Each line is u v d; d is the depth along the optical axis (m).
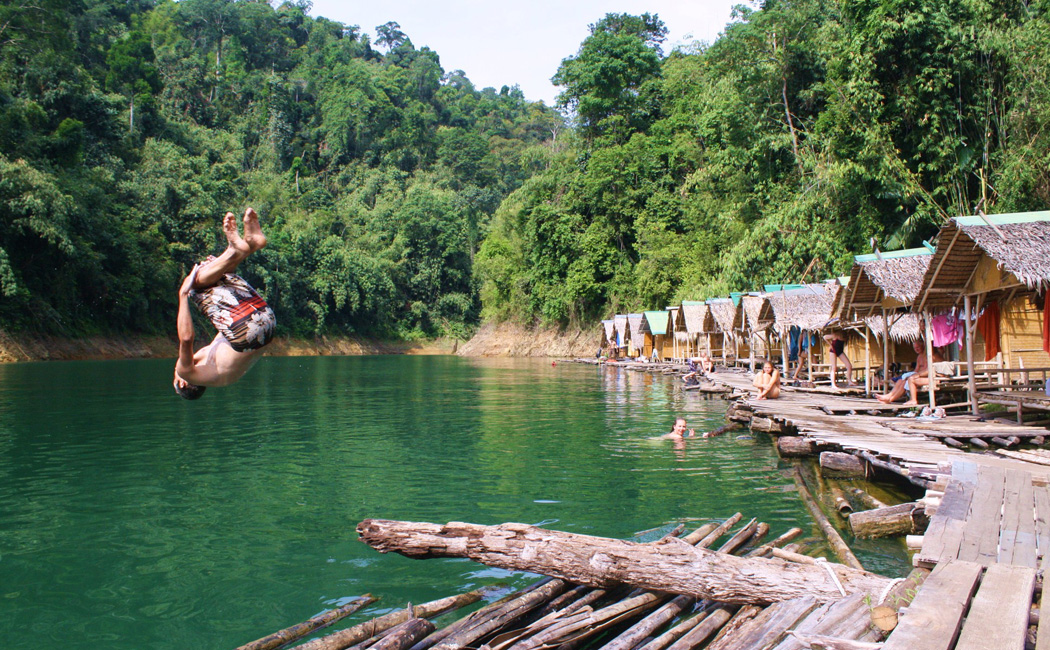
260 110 87.19
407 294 78.75
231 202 61.22
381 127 98.25
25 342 39.25
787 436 11.67
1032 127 20.94
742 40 31.70
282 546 7.05
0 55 44.25
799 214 26.92
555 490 9.15
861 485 9.12
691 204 45.03
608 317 53.28
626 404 19.62
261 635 5.15
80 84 48.53
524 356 60.19
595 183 53.00
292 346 62.81
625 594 5.43
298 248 65.38
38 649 4.93
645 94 55.12
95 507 8.43
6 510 8.30
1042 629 3.71
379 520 5.91
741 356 32.78
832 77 26.22
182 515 8.11
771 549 6.24
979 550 5.15
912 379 13.80
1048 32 20.61
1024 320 14.04
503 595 5.68
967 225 10.68
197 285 4.18
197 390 4.43
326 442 13.00
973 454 8.88
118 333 46.94
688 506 8.30
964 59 22.62
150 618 5.44
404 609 5.31
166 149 56.09
